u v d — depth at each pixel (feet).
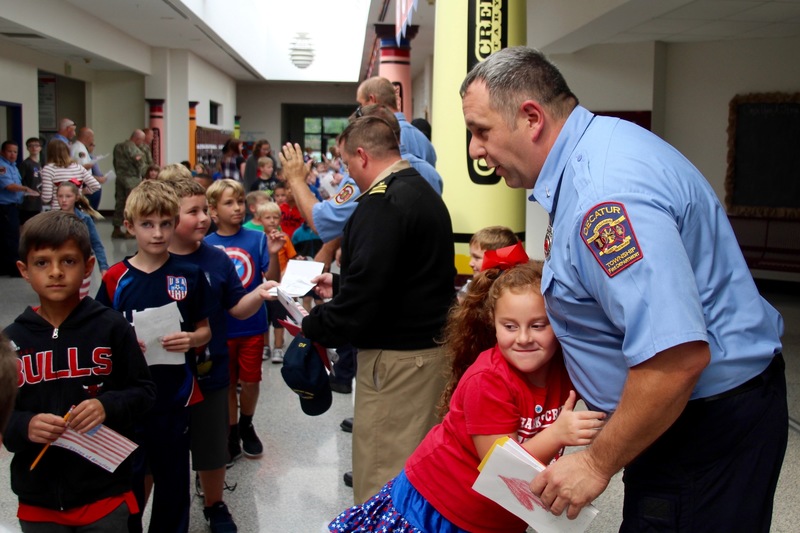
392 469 9.54
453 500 6.81
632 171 5.51
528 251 33.37
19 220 36.70
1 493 12.85
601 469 5.47
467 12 17.34
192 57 67.72
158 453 9.93
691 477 5.85
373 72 81.87
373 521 7.16
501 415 6.43
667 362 5.10
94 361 8.22
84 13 47.42
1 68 45.68
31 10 38.99
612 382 5.81
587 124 6.06
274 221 19.13
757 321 5.87
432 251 9.47
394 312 9.44
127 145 50.47
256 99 104.58
